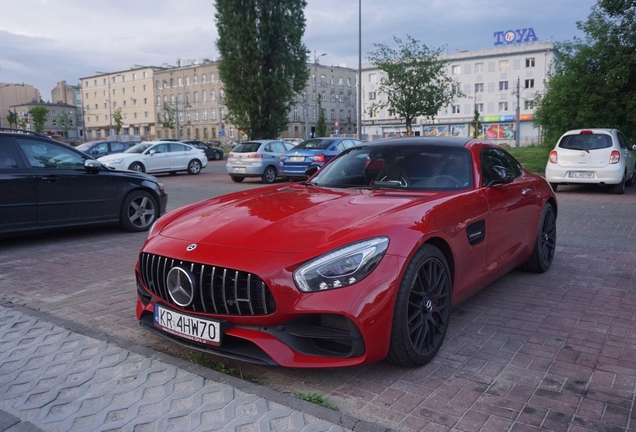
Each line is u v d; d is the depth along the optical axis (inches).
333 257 106.5
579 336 141.9
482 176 161.8
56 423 99.6
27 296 184.9
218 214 135.9
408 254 113.4
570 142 488.1
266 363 107.4
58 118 4293.8
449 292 130.6
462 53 3088.1
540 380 115.8
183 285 115.4
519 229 179.8
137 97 4165.8
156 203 329.4
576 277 202.5
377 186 158.7
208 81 3609.7
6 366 123.8
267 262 108.2
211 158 1425.9
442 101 956.0
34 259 243.8
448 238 130.0
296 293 105.0
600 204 414.3
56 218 279.7
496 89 3026.6
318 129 2349.9
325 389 112.6
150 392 109.1
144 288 130.6
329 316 109.2
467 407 104.0
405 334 113.6
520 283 195.0
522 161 799.7
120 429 96.4
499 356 129.0
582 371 120.3
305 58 1312.7
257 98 1266.0
